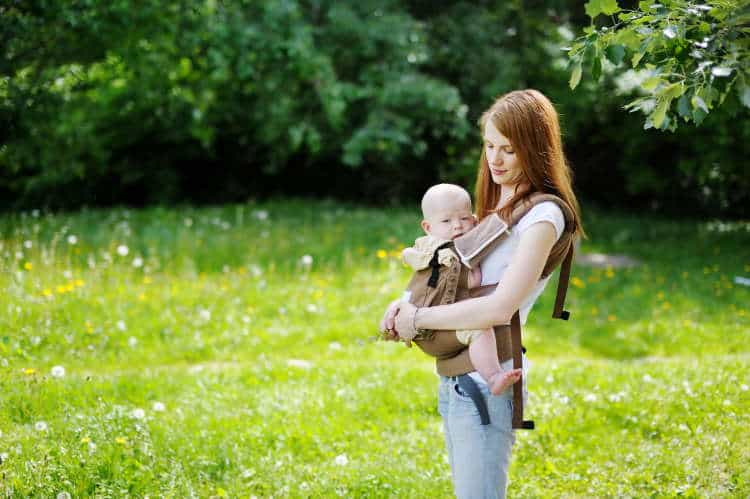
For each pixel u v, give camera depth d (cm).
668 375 773
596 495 549
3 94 931
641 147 1888
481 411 358
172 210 1711
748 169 1739
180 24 1392
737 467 566
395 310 375
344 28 1691
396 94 1698
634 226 1836
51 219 1468
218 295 1066
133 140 1922
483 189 405
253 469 561
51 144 1596
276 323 1005
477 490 359
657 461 589
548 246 343
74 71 1045
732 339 995
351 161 1714
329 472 568
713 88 376
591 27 402
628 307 1152
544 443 636
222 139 2047
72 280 1034
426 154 2091
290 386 754
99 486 509
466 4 1950
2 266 990
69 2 975
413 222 1644
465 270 362
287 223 1606
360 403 711
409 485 551
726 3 385
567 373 798
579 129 1956
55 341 854
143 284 1083
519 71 1878
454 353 367
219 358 891
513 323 360
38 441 554
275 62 1655
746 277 1319
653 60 435
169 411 666
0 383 660
